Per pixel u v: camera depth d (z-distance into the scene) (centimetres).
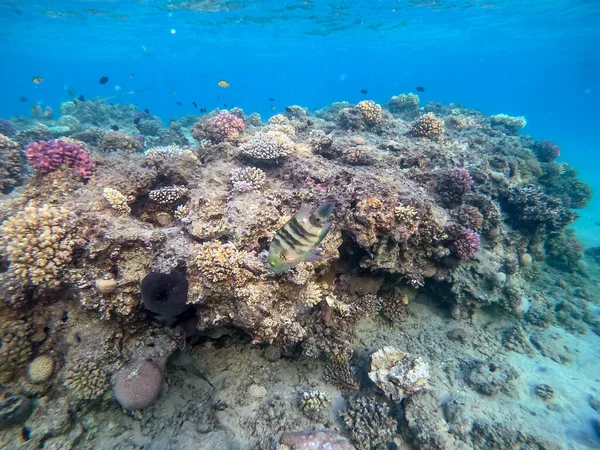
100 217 117
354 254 141
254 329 105
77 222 111
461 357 154
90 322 109
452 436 122
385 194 134
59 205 125
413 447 123
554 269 256
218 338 134
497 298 169
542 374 152
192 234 116
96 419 111
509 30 960
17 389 105
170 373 127
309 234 73
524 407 135
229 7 625
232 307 107
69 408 105
